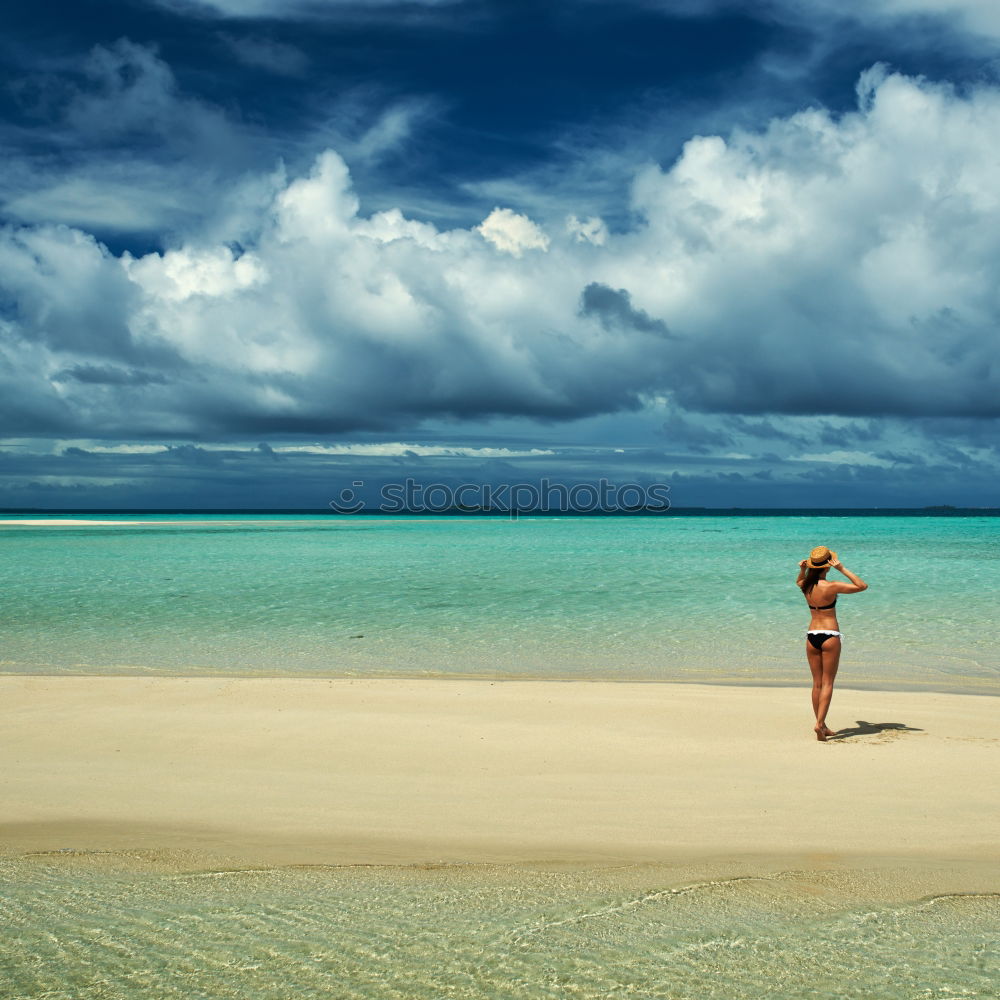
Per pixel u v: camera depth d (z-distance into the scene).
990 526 100.19
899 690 13.20
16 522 115.00
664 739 9.85
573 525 108.12
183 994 3.78
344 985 3.88
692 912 4.87
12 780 8.19
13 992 3.78
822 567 9.81
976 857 6.02
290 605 23.72
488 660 15.92
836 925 4.68
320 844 6.35
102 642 17.84
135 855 6.01
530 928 4.60
